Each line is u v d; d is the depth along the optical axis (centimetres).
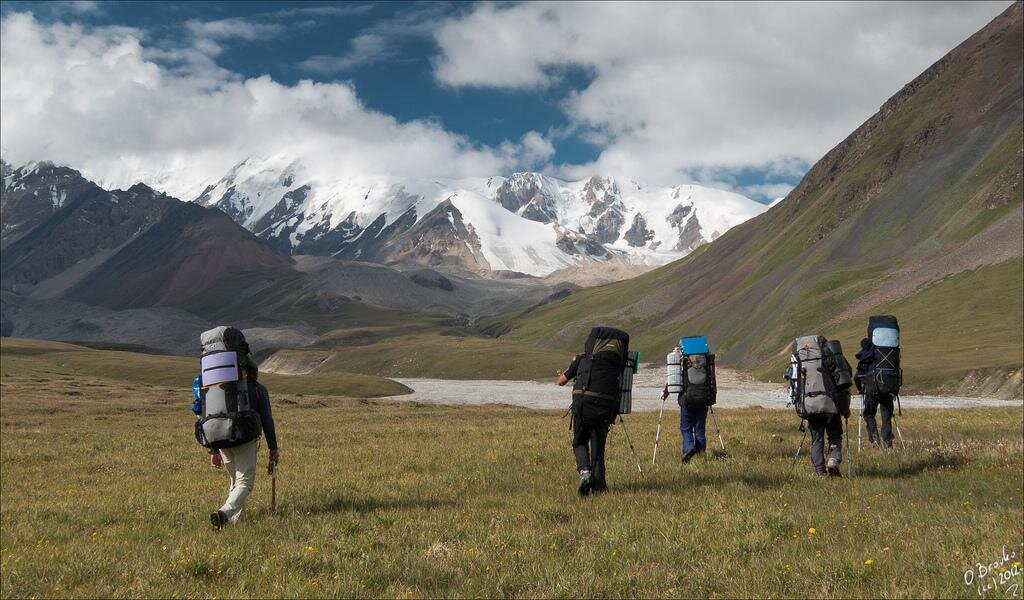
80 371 16412
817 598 672
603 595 717
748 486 1305
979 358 10300
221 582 816
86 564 888
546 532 960
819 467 1450
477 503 1235
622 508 1120
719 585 728
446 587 762
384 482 1562
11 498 1675
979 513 1005
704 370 1752
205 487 1662
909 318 14575
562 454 1900
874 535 901
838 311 17250
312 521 1120
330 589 742
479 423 3541
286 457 2178
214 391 1145
